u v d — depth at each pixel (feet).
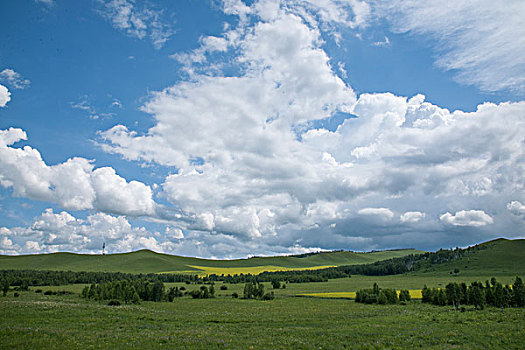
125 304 282.15
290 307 271.69
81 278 629.92
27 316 162.20
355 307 270.46
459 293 281.13
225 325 161.99
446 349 101.35
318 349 102.06
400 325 157.07
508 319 170.19
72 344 100.12
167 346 101.40
